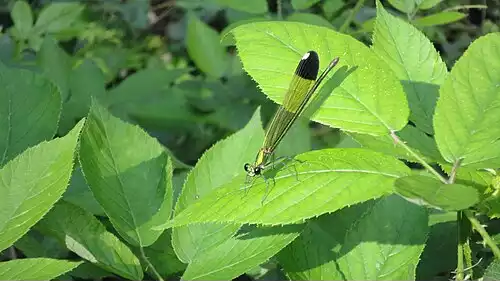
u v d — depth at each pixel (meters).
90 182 0.32
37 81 0.36
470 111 0.28
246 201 0.27
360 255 0.30
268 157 0.32
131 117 0.59
